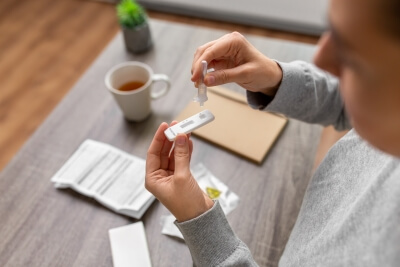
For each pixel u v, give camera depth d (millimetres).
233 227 633
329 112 690
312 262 490
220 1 1801
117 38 953
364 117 355
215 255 513
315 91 654
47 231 644
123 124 782
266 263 598
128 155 730
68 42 1848
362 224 447
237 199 664
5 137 1483
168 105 804
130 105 745
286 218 641
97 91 842
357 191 498
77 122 788
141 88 737
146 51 908
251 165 705
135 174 700
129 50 911
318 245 497
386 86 318
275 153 718
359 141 542
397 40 287
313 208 554
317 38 1764
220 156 719
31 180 708
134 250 611
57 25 1935
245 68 603
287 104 654
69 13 1996
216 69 643
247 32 1840
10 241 635
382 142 364
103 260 612
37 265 610
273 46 882
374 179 463
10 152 1436
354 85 345
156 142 581
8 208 673
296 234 559
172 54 896
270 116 753
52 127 782
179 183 519
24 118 1543
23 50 1817
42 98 1611
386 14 279
